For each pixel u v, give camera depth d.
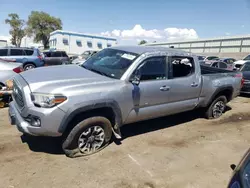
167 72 3.97
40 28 50.53
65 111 2.86
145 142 3.96
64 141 3.14
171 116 5.48
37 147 3.49
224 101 5.51
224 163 3.45
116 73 3.54
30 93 2.88
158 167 3.21
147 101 3.72
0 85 5.52
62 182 2.72
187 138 4.27
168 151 3.70
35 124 2.88
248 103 7.45
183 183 2.89
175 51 4.23
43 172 2.88
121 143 3.84
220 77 5.11
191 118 5.45
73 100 2.90
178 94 4.18
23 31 53.59
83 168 3.03
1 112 5.03
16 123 3.06
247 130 4.89
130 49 4.07
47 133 2.90
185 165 3.32
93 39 41.22
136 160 3.34
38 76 3.29
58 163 3.10
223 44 32.84
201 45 37.25
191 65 4.48
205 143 4.11
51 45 43.69
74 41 39.53
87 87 3.06
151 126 4.75
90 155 3.36
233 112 6.20
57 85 2.95
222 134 4.57
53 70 3.74
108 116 3.48
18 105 3.20
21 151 3.35
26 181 2.69
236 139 4.38
